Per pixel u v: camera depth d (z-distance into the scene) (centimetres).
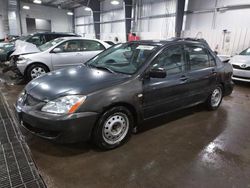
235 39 809
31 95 224
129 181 188
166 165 214
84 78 241
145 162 217
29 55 497
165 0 1110
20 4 1891
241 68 586
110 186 181
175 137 275
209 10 912
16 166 199
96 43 577
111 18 1559
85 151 231
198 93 330
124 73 254
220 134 289
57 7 2111
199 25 966
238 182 193
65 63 528
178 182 190
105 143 228
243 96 501
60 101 203
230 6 827
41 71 510
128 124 245
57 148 234
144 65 253
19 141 243
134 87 237
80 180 187
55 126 197
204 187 185
